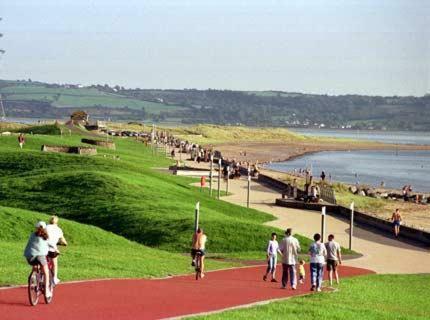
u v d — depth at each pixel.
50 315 43.28
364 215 135.75
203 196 145.88
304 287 65.38
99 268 66.25
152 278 65.00
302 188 192.50
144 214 110.06
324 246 63.56
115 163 160.25
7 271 58.06
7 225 88.81
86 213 113.12
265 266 82.88
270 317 44.88
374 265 91.12
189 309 47.91
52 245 47.25
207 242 99.31
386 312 51.69
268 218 135.75
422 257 100.00
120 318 43.53
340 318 46.34
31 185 127.25
